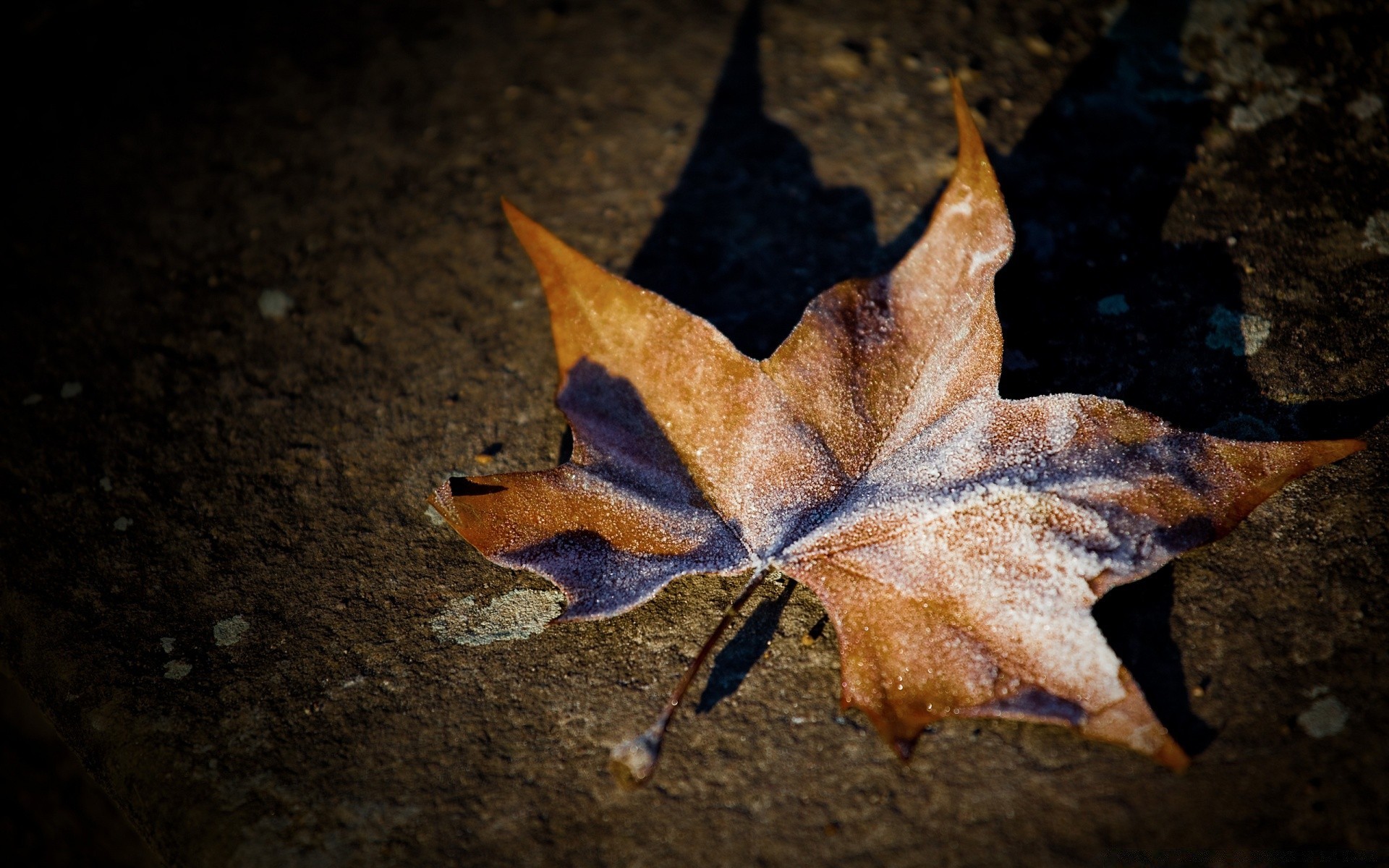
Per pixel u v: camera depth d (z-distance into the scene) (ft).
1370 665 1.92
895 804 1.92
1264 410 2.03
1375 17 2.25
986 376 1.95
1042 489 1.92
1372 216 2.12
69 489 2.12
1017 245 2.15
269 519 2.09
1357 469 1.99
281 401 2.16
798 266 2.19
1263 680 1.93
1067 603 1.90
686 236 2.22
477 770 1.95
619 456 1.98
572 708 1.97
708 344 1.98
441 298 2.21
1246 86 2.23
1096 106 2.24
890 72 2.31
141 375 2.19
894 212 2.21
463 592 2.03
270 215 2.29
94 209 2.31
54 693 2.02
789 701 1.96
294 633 2.03
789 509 1.95
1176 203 2.16
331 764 1.97
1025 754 1.92
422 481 2.10
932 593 1.92
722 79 2.34
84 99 2.40
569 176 2.29
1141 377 2.06
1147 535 1.91
